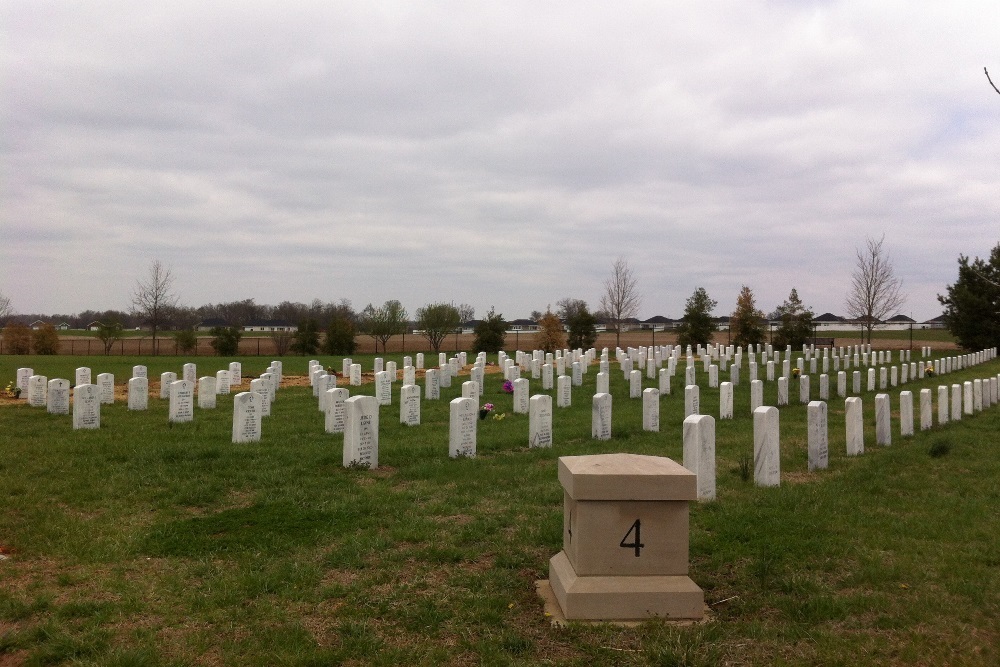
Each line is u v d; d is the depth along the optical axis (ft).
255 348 192.34
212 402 64.59
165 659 17.15
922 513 30.27
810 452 40.24
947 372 119.24
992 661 17.19
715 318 182.09
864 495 33.53
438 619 19.47
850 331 274.98
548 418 46.96
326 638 18.47
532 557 24.38
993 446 47.67
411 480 36.09
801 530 27.27
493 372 107.86
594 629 18.84
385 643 18.10
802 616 19.80
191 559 24.11
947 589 21.66
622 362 109.70
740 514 29.32
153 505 30.50
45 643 17.81
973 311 165.78
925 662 17.12
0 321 239.09
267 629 18.71
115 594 21.09
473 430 42.78
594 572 19.76
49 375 95.25
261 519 28.14
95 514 29.22
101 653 17.37
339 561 23.80
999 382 80.94
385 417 58.75
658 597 19.53
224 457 39.32
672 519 19.94
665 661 16.97
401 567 23.56
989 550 25.29
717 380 93.20
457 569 23.43
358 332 204.23
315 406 65.36
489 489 34.04
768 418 35.60
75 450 40.81
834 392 89.35
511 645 17.97
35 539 25.53
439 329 201.16
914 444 48.49
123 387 85.30
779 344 178.50
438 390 73.41
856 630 19.03
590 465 20.61
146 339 244.22
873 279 171.01
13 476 34.42
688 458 32.45
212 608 20.06
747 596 21.27
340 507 29.76
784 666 16.83
